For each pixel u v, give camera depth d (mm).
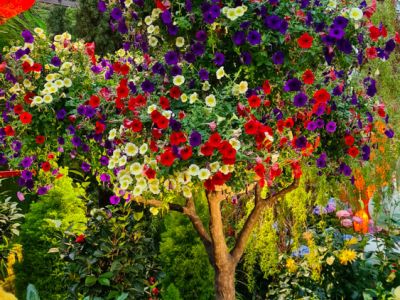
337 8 2410
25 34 3145
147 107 2465
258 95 2355
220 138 2131
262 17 2297
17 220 5285
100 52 7797
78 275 3379
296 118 2482
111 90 2902
